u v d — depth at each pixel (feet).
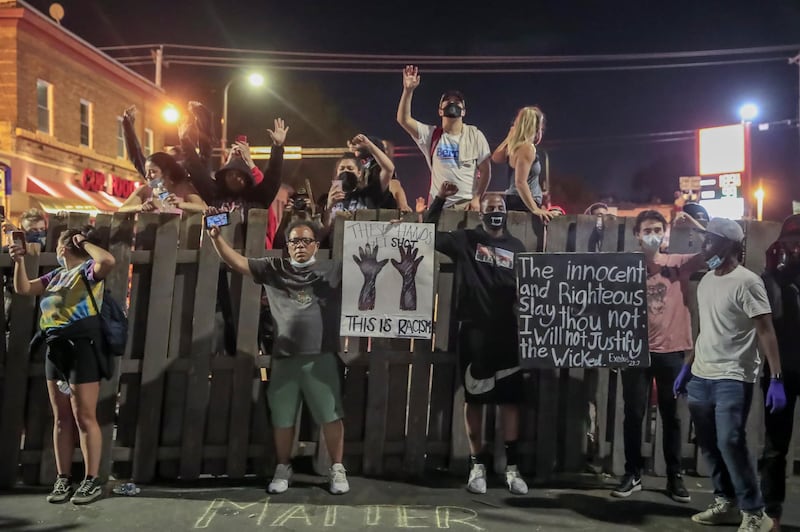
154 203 18.49
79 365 15.21
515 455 17.04
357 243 17.08
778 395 13.76
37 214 19.72
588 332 16.53
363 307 17.02
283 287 16.19
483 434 17.88
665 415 16.44
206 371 17.08
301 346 15.94
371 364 17.49
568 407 17.90
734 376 14.02
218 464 17.29
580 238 17.72
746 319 13.99
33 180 58.13
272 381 16.33
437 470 18.03
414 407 17.61
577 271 16.63
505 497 16.30
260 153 75.25
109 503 15.49
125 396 17.07
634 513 15.46
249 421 17.34
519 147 18.76
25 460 16.76
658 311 16.49
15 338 16.85
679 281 16.58
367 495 16.17
